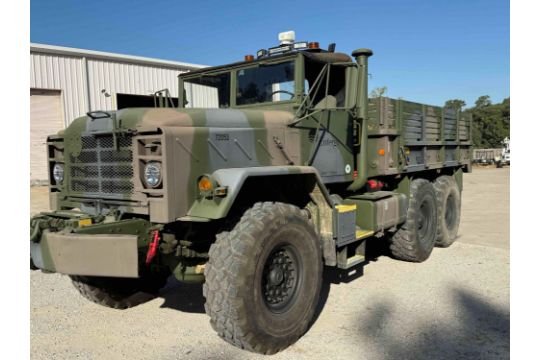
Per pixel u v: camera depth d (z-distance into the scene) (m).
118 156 3.47
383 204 5.12
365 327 3.89
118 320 4.16
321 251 3.94
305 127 4.43
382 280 5.18
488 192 15.30
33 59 12.94
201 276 3.61
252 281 3.21
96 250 2.94
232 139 3.67
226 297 3.14
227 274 3.15
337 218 4.12
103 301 4.32
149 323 4.09
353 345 3.55
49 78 13.27
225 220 3.45
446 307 4.32
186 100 5.33
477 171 27.02
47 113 13.49
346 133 5.01
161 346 3.61
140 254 3.40
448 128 7.25
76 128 3.77
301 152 4.37
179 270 3.62
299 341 3.63
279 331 3.42
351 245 5.02
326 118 4.71
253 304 3.22
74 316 4.27
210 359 3.36
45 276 5.57
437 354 3.39
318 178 3.93
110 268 2.93
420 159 6.35
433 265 5.81
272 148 4.05
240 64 4.79
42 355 3.47
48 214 3.70
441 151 6.98
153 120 3.30
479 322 3.97
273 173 3.51
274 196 3.98
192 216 3.25
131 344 3.65
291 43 4.62
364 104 5.14
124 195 3.42
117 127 3.43
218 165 3.54
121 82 14.70
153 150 3.27
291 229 3.53
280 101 4.51
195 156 3.35
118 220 3.41
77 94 13.80
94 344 3.66
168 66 15.84
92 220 3.37
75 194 3.83
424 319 4.04
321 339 3.66
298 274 3.68
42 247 3.10
